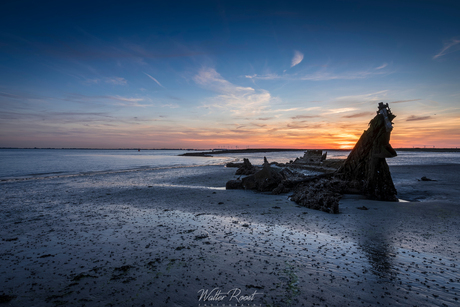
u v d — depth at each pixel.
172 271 4.59
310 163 31.69
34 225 7.95
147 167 39.97
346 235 6.75
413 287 4.01
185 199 12.65
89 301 3.67
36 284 4.18
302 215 9.18
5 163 48.19
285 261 5.02
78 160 63.03
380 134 13.11
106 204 11.45
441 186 16.17
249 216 9.04
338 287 4.00
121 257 5.28
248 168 26.30
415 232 6.99
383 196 12.66
